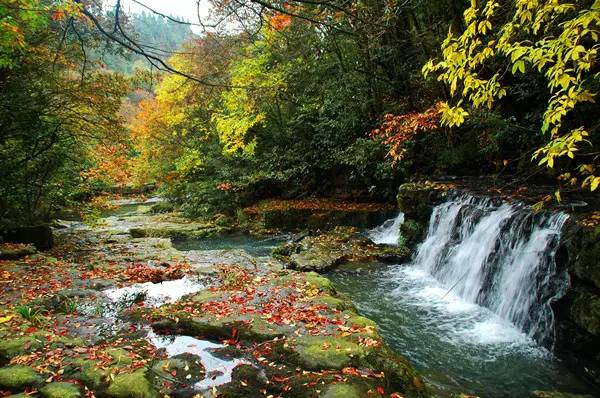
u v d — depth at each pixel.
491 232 7.20
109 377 3.74
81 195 16.47
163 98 18.34
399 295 7.57
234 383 3.80
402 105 12.73
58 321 5.36
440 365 4.98
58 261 8.91
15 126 9.84
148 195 33.12
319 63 14.48
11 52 7.40
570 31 3.03
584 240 4.79
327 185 16.41
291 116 17.97
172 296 6.70
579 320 4.64
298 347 4.34
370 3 5.06
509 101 10.14
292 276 7.12
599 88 6.11
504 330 5.87
